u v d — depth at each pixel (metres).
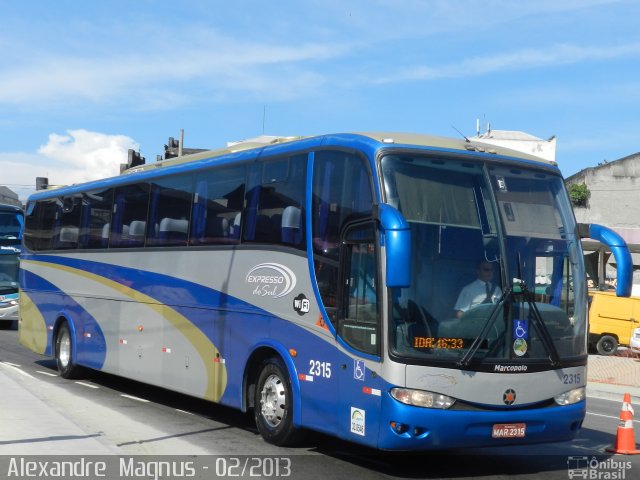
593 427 13.48
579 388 9.24
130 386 16.28
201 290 12.30
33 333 18.83
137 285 14.26
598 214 51.03
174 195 13.44
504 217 9.16
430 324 8.48
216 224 12.14
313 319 9.74
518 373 8.73
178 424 11.89
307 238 10.03
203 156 13.20
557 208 9.60
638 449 11.11
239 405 11.12
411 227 8.69
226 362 11.52
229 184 11.97
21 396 12.88
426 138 9.63
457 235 8.84
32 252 19.20
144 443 10.20
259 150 11.41
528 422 8.78
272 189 10.93
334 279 9.45
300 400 9.88
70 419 10.98
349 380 9.02
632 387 21.17
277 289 10.49
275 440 10.40
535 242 9.23
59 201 17.98
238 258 11.45
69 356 16.94
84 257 16.44
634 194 50.56
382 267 8.62
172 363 13.02
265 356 10.89
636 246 36.66
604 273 34.28
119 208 15.26
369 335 8.76
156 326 13.56
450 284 8.66
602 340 30.41
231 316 11.47
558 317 9.18
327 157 9.91
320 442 10.52
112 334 15.10
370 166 9.05
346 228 9.32
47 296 18.14
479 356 8.58
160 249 13.59
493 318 8.72
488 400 8.56
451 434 8.40
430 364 8.39
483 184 9.20
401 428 8.35
